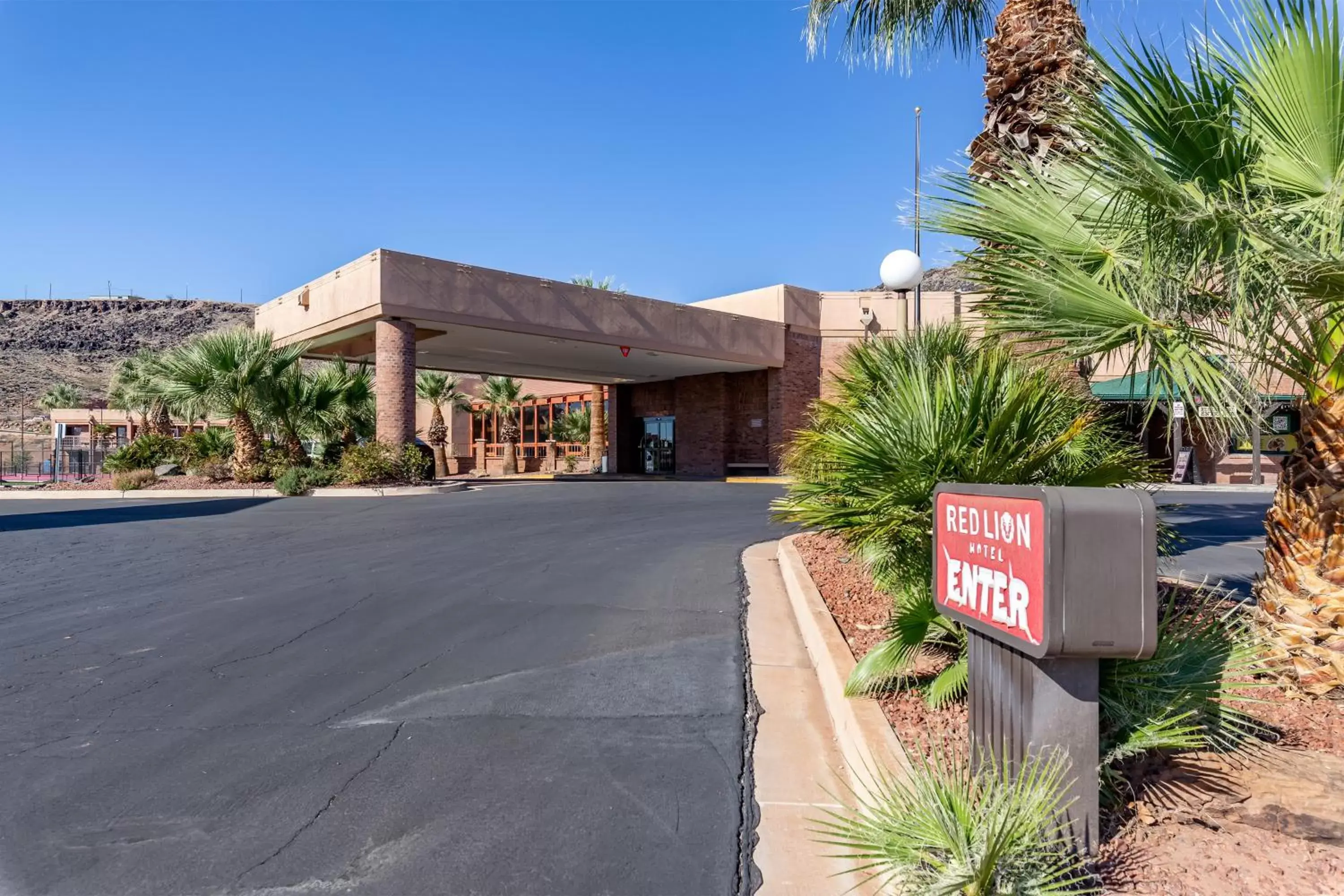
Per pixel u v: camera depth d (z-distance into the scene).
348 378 24.83
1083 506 2.33
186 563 9.81
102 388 135.62
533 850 3.06
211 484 21.56
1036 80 7.16
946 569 2.97
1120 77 3.37
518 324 22.36
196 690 4.98
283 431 22.97
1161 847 2.65
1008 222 3.86
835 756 3.89
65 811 3.42
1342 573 3.56
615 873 2.90
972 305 4.29
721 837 3.14
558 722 4.36
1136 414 13.69
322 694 4.88
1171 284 3.42
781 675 5.14
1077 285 3.54
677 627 6.36
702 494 19.70
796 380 29.09
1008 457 3.79
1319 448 3.62
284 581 8.52
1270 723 3.42
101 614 7.13
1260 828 2.76
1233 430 3.50
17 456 57.97
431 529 12.77
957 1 10.03
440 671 5.30
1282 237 2.97
